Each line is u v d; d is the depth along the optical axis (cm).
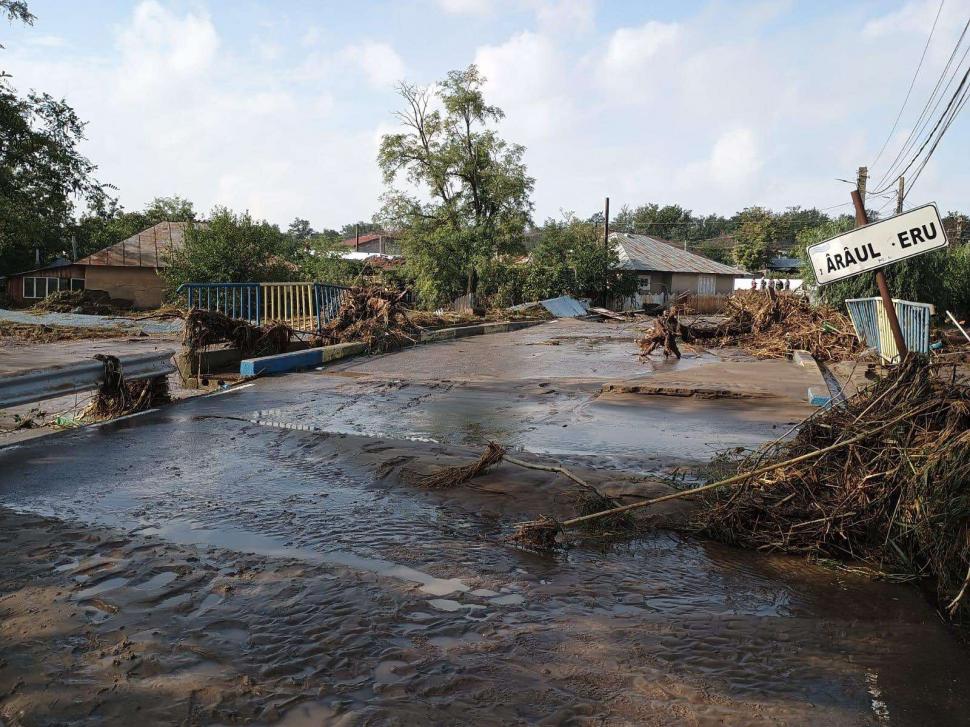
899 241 509
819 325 1684
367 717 251
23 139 2659
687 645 308
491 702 262
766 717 254
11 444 654
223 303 1744
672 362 1460
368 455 608
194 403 892
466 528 454
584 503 476
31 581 362
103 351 1698
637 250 5547
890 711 260
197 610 332
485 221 3819
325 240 4488
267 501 500
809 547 415
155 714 252
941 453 384
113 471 570
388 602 344
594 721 251
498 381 1141
